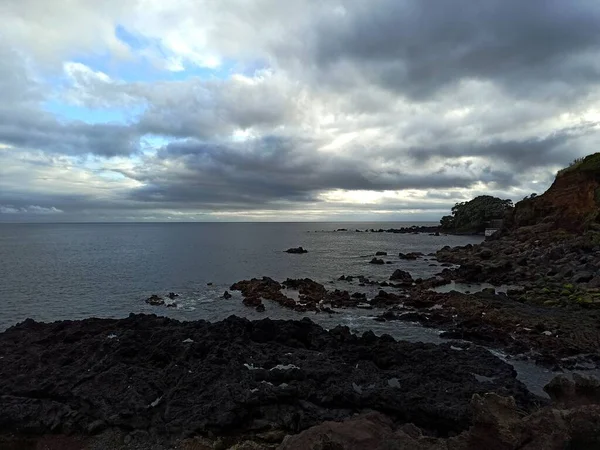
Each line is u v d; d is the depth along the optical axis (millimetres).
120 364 17281
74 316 32250
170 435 13117
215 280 50625
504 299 33625
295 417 13570
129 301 37781
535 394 16359
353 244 120375
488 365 18203
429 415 13344
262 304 35219
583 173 72750
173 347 18891
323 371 16375
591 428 7305
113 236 178500
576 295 32656
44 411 14148
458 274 48938
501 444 7484
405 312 31562
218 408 13672
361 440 9297
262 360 17906
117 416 13773
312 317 30781
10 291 42875
